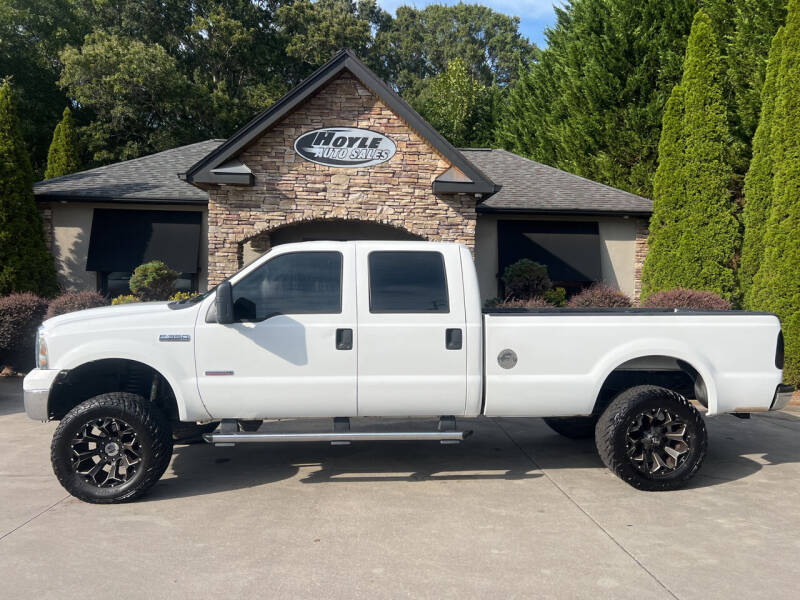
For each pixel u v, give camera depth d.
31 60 25.88
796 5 10.59
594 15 22.89
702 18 13.00
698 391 5.52
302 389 5.09
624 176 21.47
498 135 31.06
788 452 6.47
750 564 3.83
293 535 4.23
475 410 5.26
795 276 10.21
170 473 5.67
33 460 5.96
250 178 11.63
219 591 3.46
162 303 5.54
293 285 5.20
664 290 13.27
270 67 34.94
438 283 5.27
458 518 4.55
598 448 5.25
